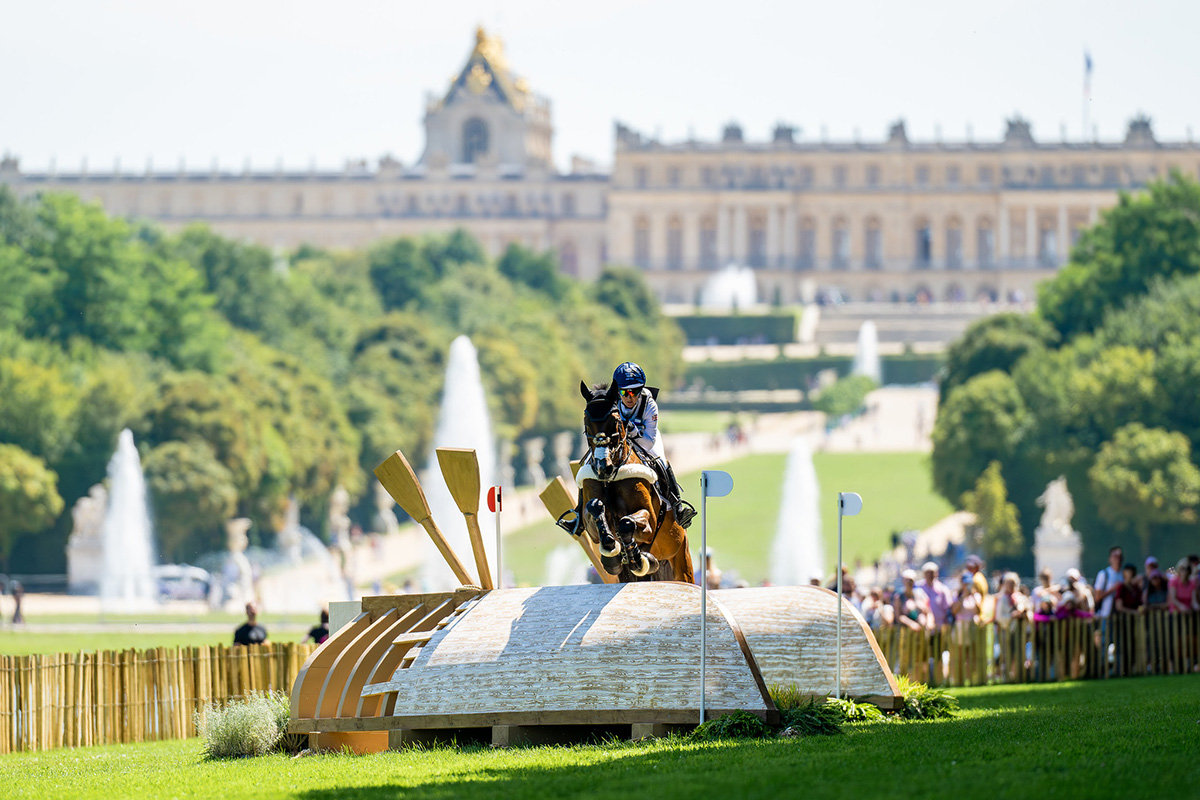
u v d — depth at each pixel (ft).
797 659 254.27
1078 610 437.17
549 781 188.03
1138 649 436.35
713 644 235.81
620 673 232.32
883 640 386.32
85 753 306.14
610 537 223.30
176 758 267.39
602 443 231.50
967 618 419.74
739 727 226.79
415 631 255.29
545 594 244.63
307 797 186.29
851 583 420.77
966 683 407.23
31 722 325.83
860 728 236.84
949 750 202.28
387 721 240.32
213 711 271.90
